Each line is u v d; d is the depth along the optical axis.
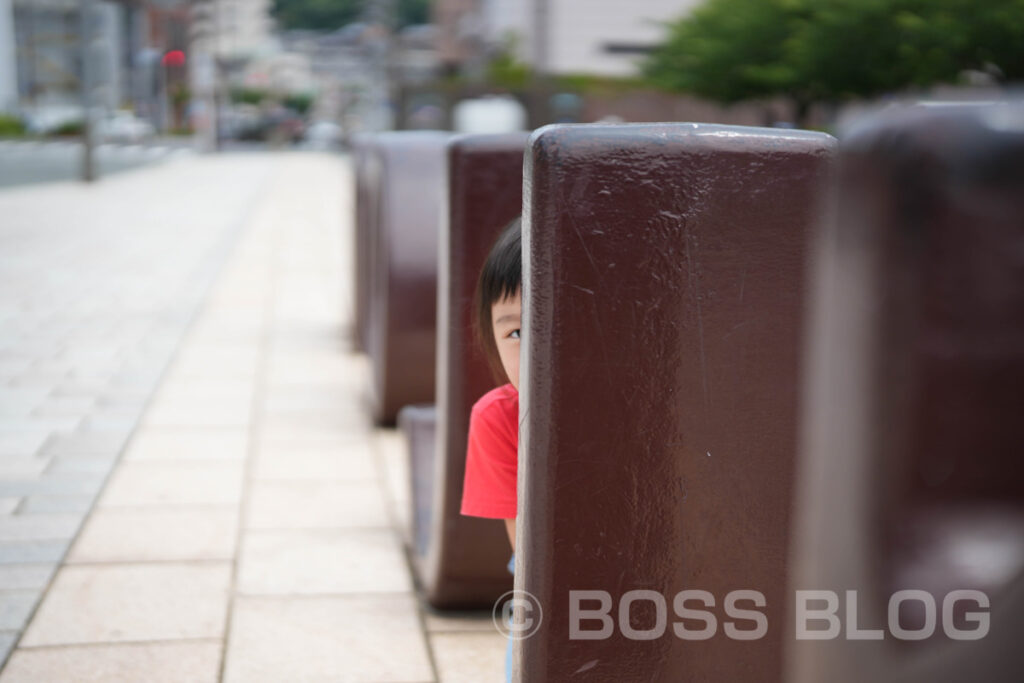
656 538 1.45
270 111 63.59
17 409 4.64
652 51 23.41
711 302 1.40
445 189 2.48
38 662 2.38
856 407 0.64
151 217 14.52
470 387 2.50
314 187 22.64
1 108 47.56
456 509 2.57
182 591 2.80
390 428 4.50
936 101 0.63
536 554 1.45
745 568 1.47
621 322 1.39
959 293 0.59
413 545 2.99
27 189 18.64
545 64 19.30
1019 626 0.62
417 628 2.63
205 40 50.94
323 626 2.62
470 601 2.71
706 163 1.38
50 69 49.16
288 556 3.08
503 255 1.71
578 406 1.41
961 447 0.61
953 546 0.62
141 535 3.20
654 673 1.49
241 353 6.00
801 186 1.40
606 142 1.37
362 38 85.38
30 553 3.03
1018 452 0.60
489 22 41.59
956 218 0.58
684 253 1.39
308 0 107.19
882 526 0.63
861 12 13.52
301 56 87.12
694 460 1.44
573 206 1.37
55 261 9.70
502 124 19.06
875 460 0.63
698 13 18.12
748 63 17.00
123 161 32.03
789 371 1.43
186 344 6.21
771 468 1.45
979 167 0.58
